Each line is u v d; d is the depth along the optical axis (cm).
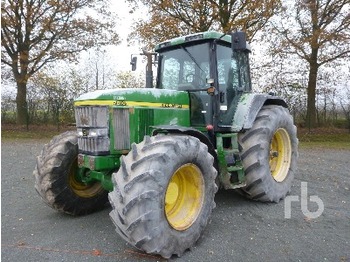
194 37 445
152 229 282
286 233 352
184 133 375
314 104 1542
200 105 442
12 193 523
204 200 342
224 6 1403
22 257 298
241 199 478
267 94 499
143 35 1434
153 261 294
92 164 354
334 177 621
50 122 1769
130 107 375
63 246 322
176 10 1434
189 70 461
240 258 297
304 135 1415
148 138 318
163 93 412
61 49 1723
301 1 1396
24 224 385
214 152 401
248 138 441
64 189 403
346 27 1370
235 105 464
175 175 337
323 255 299
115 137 362
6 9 1599
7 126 1686
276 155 490
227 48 476
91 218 410
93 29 1747
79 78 1875
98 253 307
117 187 292
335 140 1299
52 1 1588
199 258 300
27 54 1662
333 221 385
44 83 1762
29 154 945
